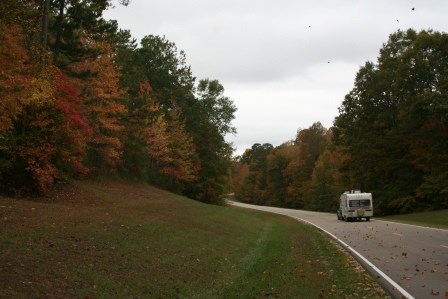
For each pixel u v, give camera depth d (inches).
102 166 1354.6
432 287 384.2
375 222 1359.5
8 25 725.9
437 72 1811.0
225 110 2768.2
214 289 379.2
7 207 588.4
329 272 468.1
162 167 1824.6
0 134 707.4
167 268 424.2
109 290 324.5
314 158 4069.9
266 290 380.2
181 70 2201.0
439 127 1786.4
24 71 714.8
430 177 1754.4
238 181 5748.0
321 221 1494.8
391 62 2033.7
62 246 413.7
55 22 968.3
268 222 1482.5
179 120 2014.0
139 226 624.1
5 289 280.2
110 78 1128.2
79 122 888.9
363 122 2110.0
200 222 867.4
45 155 811.4
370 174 2095.2
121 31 1689.2
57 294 293.0
